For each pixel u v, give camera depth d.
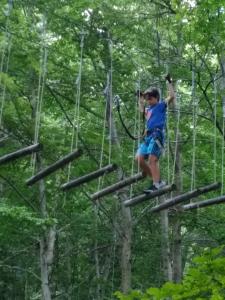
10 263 23.20
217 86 17.52
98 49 17.34
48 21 16.14
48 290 18.45
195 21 13.36
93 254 24.00
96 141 17.16
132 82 17.48
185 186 19.64
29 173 17.33
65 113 16.75
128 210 18.98
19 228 17.27
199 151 19.12
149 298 6.02
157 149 10.25
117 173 18.00
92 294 23.83
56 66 16.59
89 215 21.38
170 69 17.08
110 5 17.28
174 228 18.95
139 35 17.73
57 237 22.56
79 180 10.06
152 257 21.44
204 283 5.87
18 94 16.06
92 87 17.64
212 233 19.88
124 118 18.39
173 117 18.22
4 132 14.84
